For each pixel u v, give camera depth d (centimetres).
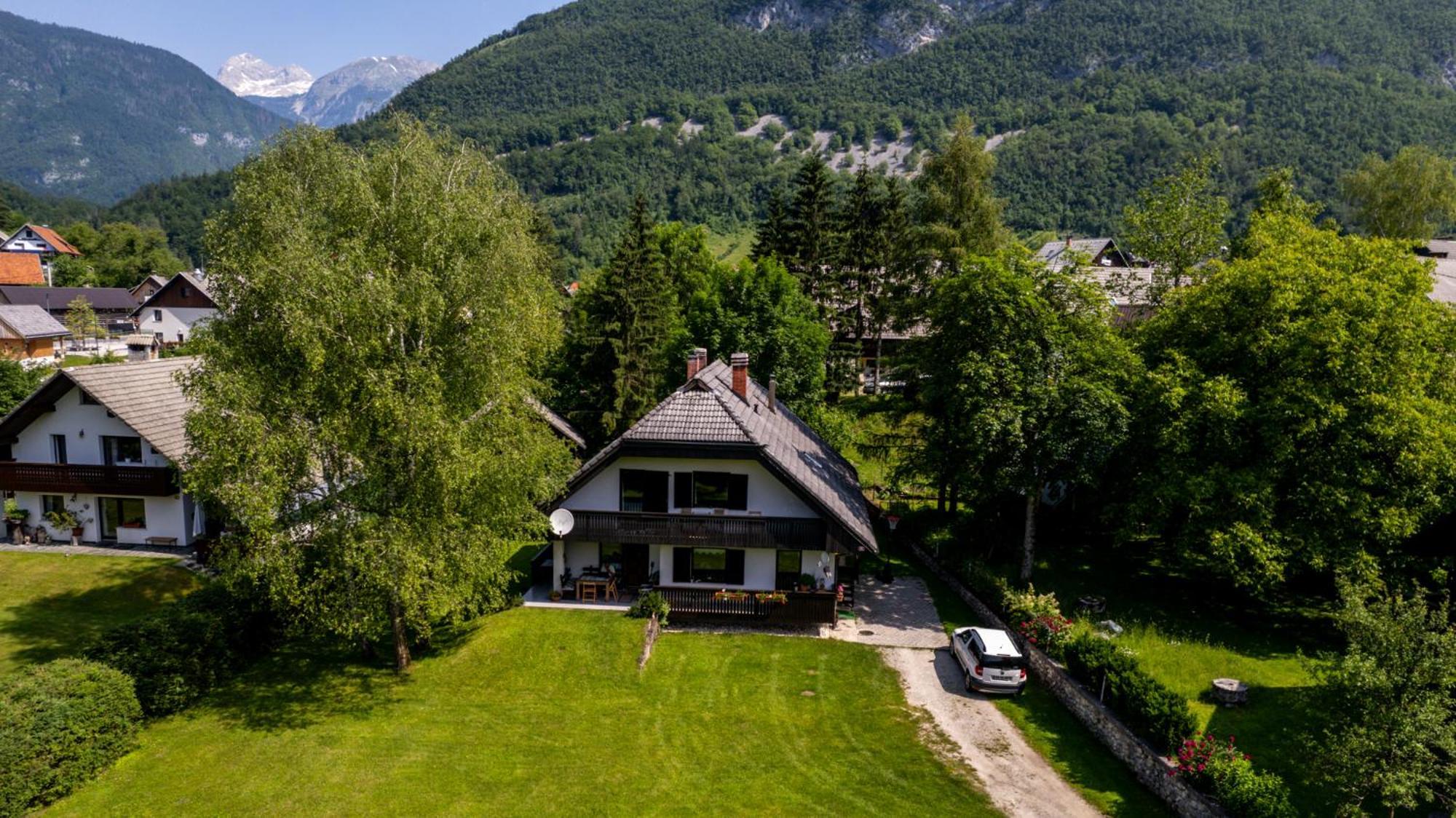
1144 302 4978
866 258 6209
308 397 2291
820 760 2152
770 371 4884
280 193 3259
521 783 2028
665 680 2581
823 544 2909
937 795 1995
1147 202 5016
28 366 4900
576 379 5519
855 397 6341
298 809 1895
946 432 3234
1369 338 2792
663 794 1991
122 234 16125
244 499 2123
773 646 2839
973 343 3183
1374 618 1738
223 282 2453
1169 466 2959
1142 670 2469
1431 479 2702
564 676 2577
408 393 2319
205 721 2300
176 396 3828
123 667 2227
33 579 3262
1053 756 2183
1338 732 1911
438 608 2397
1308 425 2714
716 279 5662
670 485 3012
